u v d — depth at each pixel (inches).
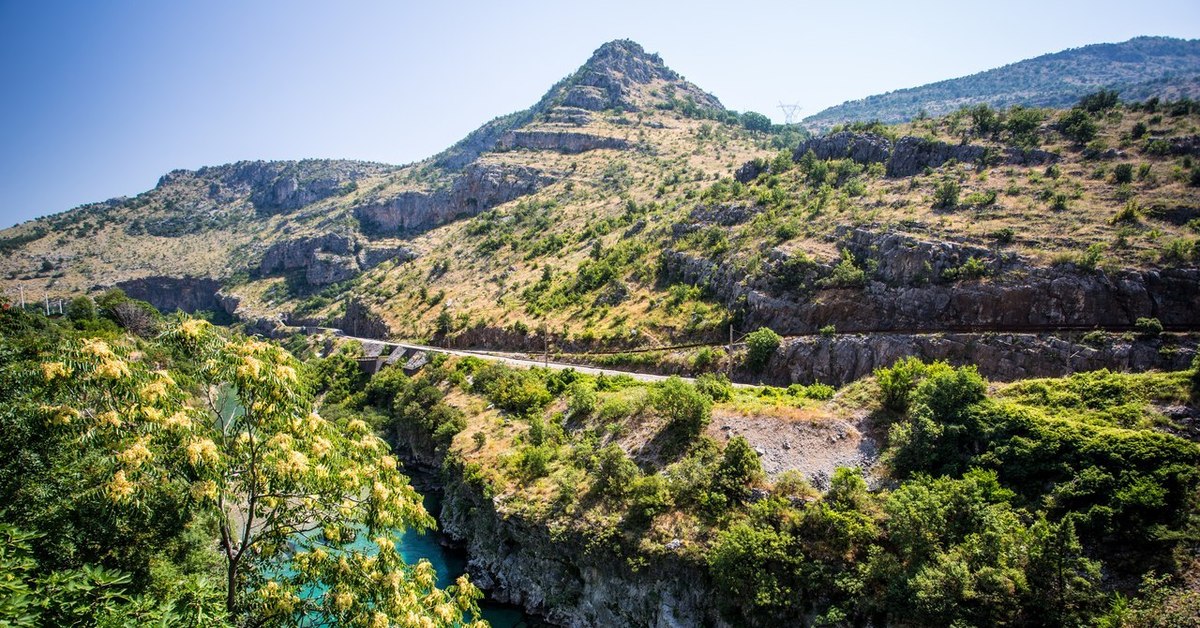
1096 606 1234.6
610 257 4928.6
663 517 1850.4
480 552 2306.8
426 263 7185.0
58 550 906.1
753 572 1572.3
